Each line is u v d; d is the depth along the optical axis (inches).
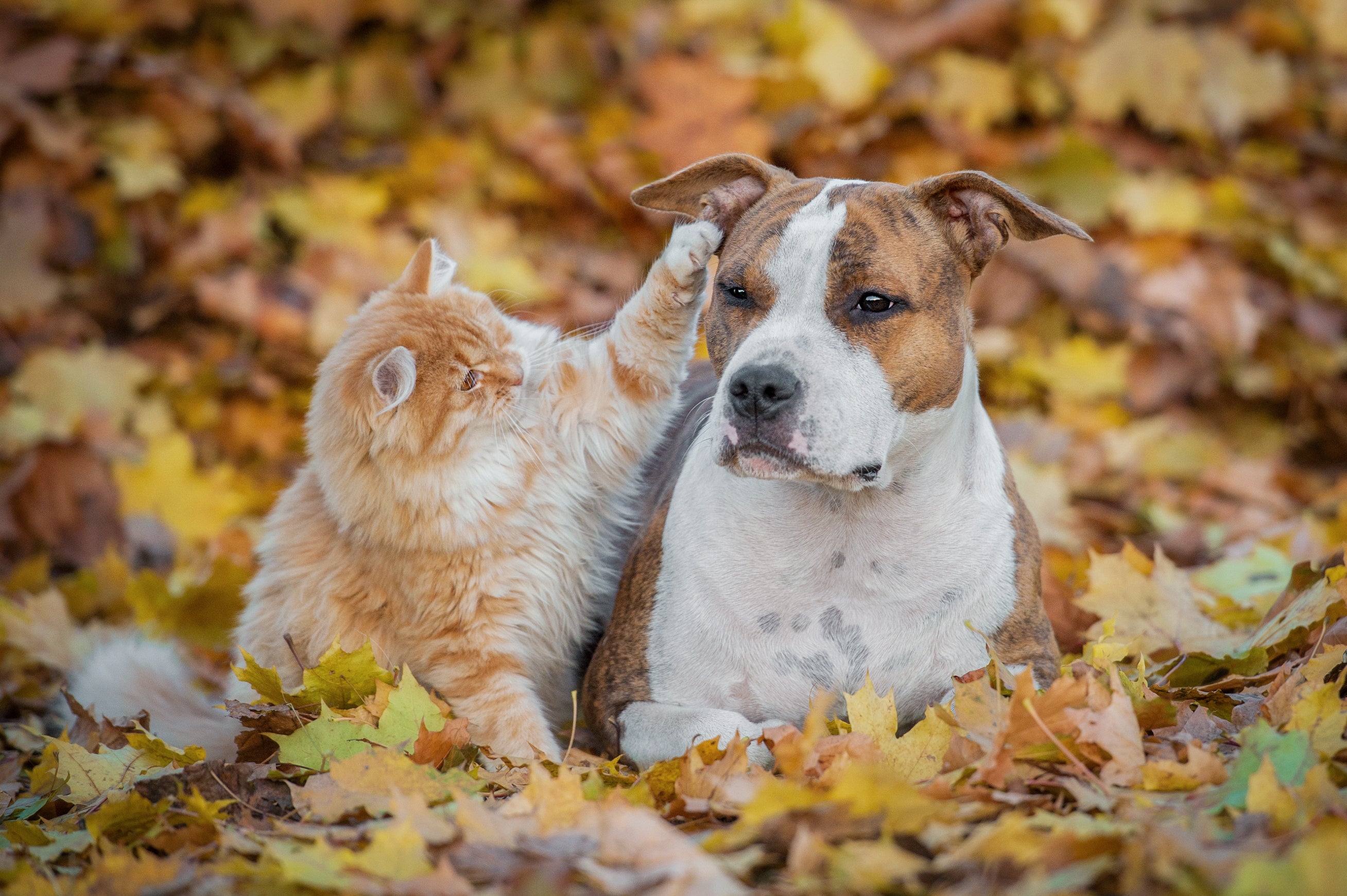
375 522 279.6
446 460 279.4
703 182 286.5
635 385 291.7
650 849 183.8
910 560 251.4
